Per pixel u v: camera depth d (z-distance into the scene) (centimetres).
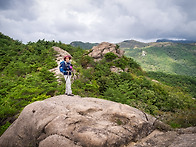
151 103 1115
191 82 4162
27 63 1717
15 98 855
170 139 346
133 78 1673
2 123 735
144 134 399
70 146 314
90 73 1549
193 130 389
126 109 473
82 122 372
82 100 530
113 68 1898
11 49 2169
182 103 1098
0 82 1185
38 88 1020
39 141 364
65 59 608
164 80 3578
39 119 395
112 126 379
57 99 519
